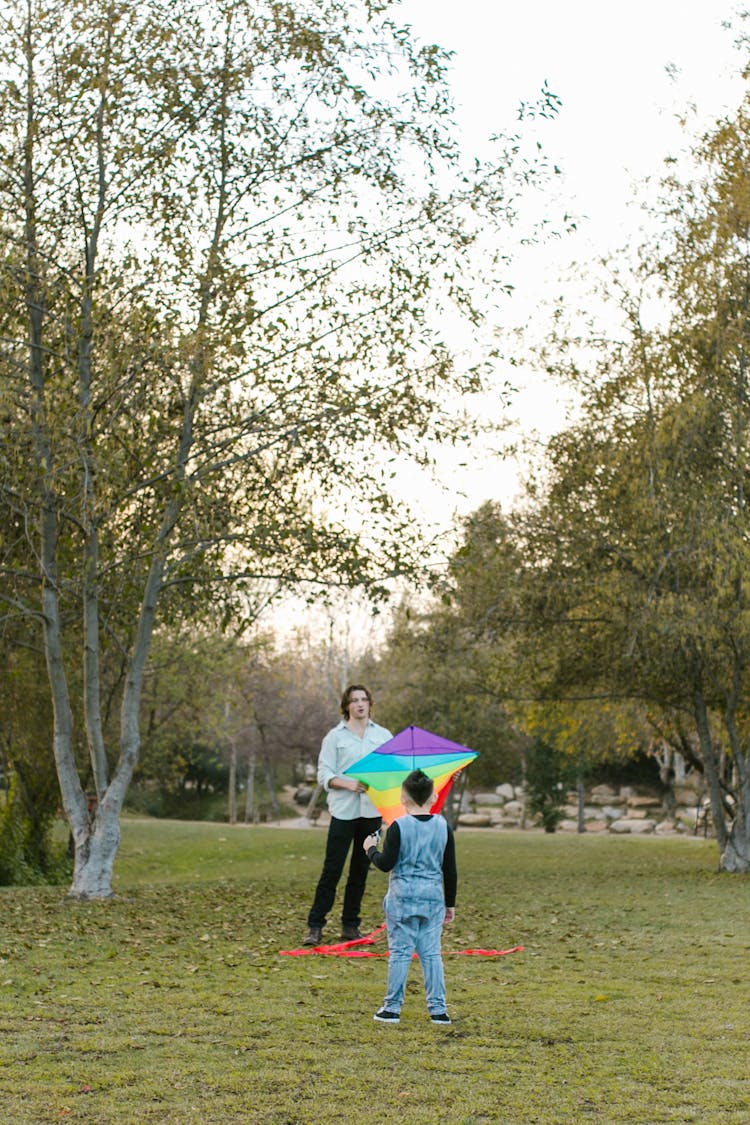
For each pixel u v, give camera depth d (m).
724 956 9.97
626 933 11.65
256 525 15.83
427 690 37.69
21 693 22.77
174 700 27.92
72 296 15.22
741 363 19.73
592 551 20.30
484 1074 5.86
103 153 15.18
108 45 15.04
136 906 14.88
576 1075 5.86
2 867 22.45
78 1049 6.32
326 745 10.84
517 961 9.68
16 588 17.53
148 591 16.25
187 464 15.76
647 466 19.88
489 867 23.17
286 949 10.46
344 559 15.58
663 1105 5.36
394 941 7.09
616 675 21.67
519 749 42.78
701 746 22.09
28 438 14.29
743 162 19.53
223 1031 6.76
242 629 16.94
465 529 18.12
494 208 15.34
